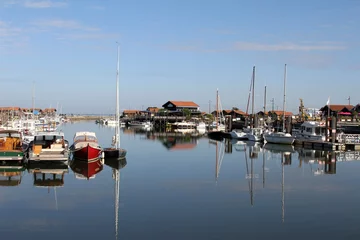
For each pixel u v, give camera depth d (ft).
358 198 82.38
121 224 63.31
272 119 387.96
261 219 66.59
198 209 72.38
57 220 65.26
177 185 93.97
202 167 124.77
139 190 87.92
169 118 492.13
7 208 72.28
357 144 191.72
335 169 124.26
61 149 123.34
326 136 200.34
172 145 212.64
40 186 91.50
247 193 86.22
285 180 102.99
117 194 83.82
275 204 76.64
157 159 145.18
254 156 160.66
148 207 73.46
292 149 193.47
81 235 58.23
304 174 113.39
